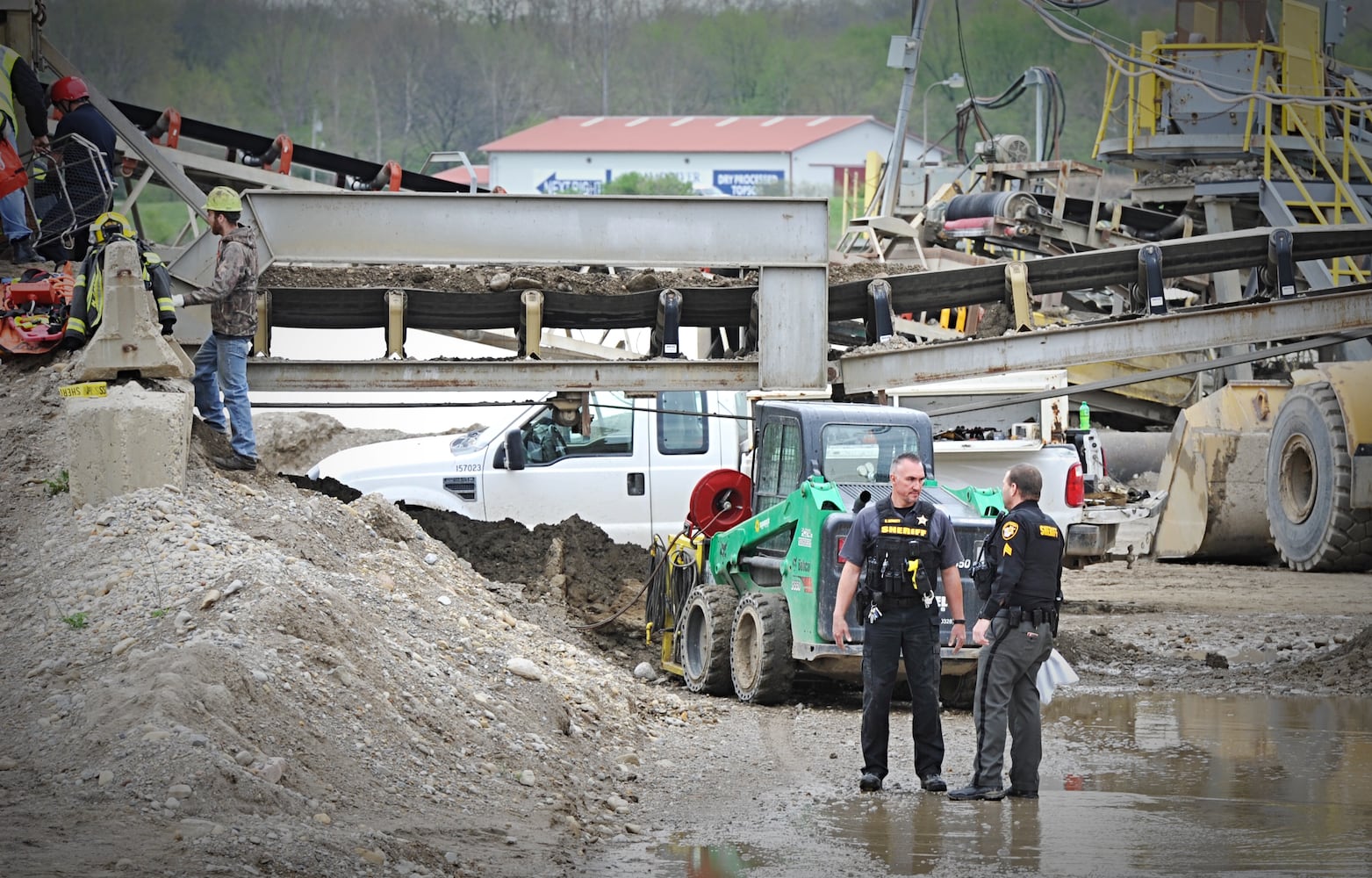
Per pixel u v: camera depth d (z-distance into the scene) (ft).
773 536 86.53
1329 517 148.25
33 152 95.45
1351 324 100.58
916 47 194.90
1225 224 175.22
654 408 111.86
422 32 621.72
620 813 57.93
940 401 128.36
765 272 97.45
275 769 48.39
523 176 586.45
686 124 613.52
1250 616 122.01
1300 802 59.72
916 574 63.21
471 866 45.83
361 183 147.33
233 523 76.43
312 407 101.09
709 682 87.92
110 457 74.02
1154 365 176.04
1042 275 100.73
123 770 45.88
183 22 577.02
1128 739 74.38
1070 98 557.33
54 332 87.71
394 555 84.43
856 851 51.62
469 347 158.71
